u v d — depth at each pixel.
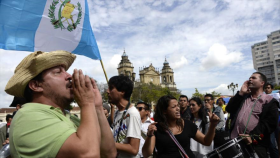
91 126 1.51
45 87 1.71
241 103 4.65
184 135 3.64
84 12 4.81
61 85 1.74
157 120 3.74
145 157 3.43
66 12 4.56
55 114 1.60
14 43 3.99
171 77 101.31
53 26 4.38
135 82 78.50
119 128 3.33
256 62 117.75
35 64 1.65
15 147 1.45
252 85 4.45
